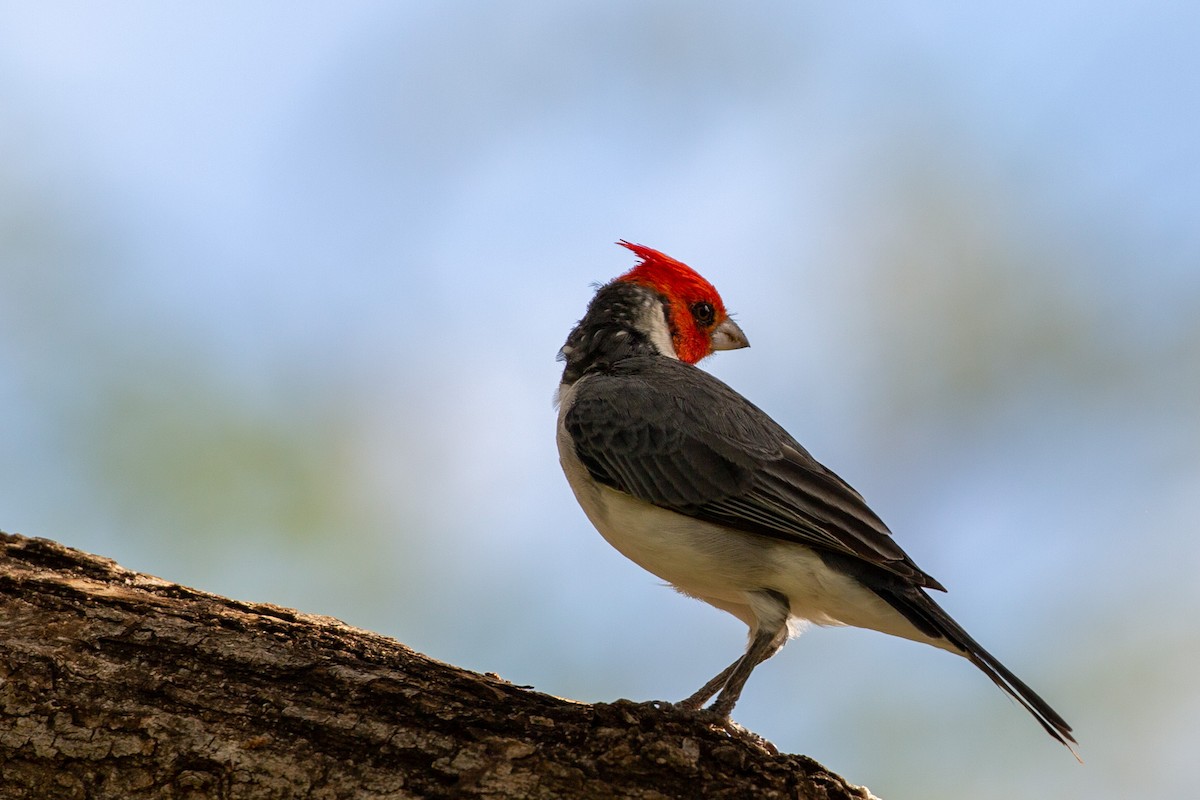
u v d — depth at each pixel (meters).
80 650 8.72
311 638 9.12
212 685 8.53
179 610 9.27
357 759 8.08
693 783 7.98
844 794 8.17
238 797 7.91
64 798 8.01
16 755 8.10
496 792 7.82
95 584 9.68
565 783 7.89
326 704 8.43
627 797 7.86
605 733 8.23
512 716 8.44
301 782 7.94
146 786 7.99
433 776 7.96
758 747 8.70
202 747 8.10
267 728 8.25
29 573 9.63
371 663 8.92
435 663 9.17
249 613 9.49
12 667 8.52
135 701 8.38
